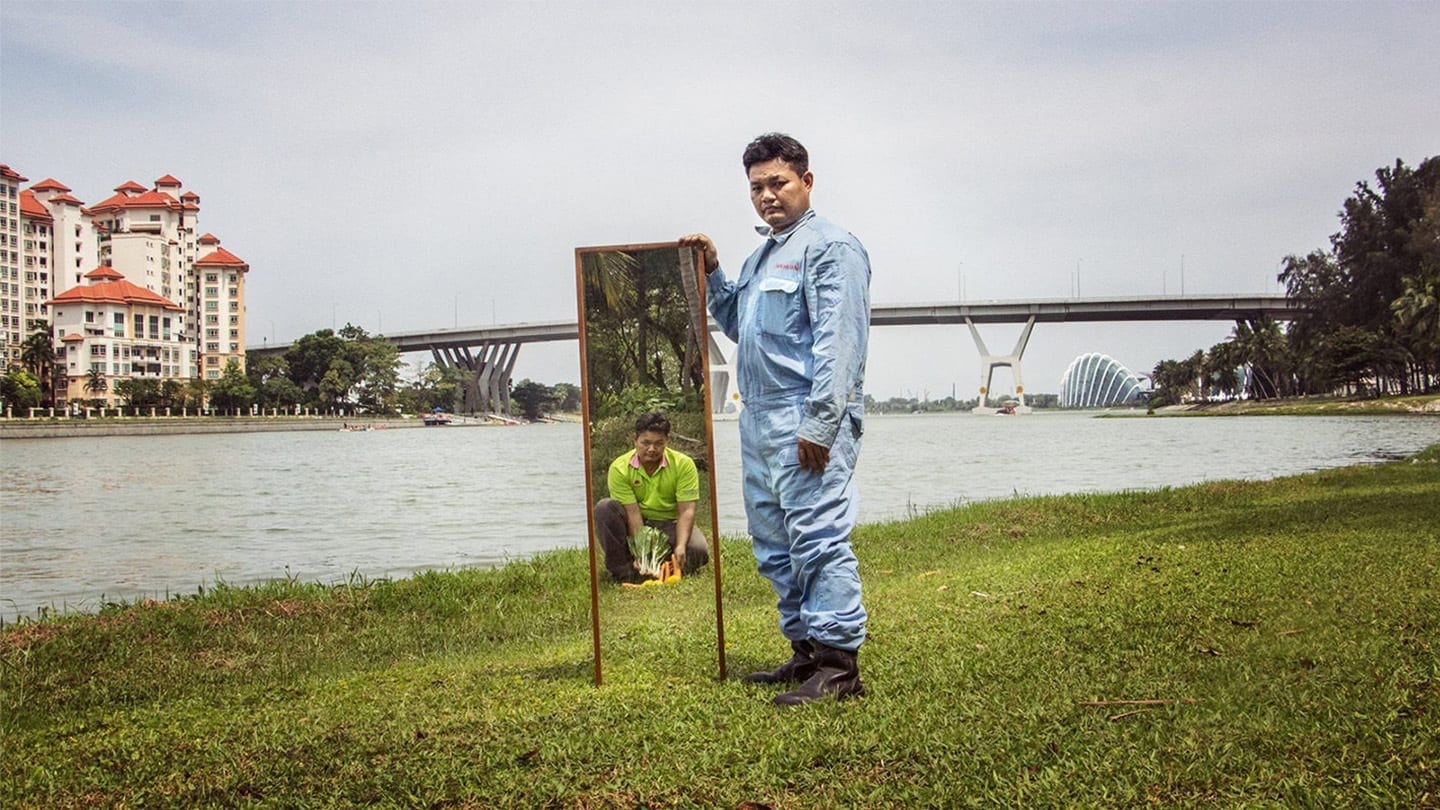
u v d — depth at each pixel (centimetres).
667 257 401
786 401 368
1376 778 264
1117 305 12262
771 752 305
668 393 415
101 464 4209
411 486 2584
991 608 541
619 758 310
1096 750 295
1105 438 5250
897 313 12525
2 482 2978
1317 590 524
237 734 367
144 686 525
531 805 279
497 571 862
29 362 11138
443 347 15688
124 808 298
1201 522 982
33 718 463
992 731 317
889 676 395
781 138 370
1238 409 11038
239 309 14288
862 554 915
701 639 495
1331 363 8531
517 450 5631
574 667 453
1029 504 1249
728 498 1783
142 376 12344
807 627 372
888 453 3747
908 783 281
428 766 311
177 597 787
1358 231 8550
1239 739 297
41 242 12838
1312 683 346
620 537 441
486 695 401
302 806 288
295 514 1808
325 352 14038
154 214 13900
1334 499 1123
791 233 371
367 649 606
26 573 1103
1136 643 433
